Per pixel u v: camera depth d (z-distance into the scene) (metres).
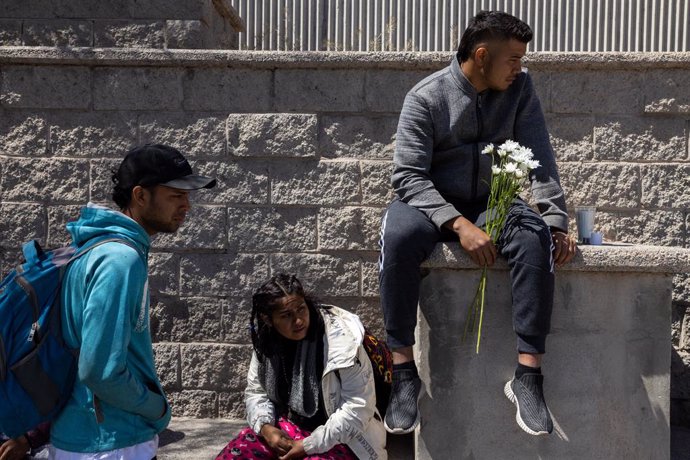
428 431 3.58
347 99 4.68
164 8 4.97
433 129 3.55
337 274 4.68
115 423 2.30
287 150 4.66
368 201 4.66
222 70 4.69
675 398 4.68
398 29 8.89
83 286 2.25
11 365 2.28
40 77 4.70
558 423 3.55
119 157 4.71
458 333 3.54
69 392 2.32
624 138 4.66
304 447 3.26
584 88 4.66
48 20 4.96
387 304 3.36
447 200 3.67
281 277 3.38
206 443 4.22
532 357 3.32
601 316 3.54
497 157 3.60
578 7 8.93
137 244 2.36
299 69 4.68
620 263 3.46
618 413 3.55
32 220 4.71
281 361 3.49
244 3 8.90
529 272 3.27
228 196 4.69
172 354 4.71
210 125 4.69
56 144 4.71
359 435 3.31
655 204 4.66
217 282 4.70
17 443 2.44
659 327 3.55
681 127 4.65
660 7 8.89
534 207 4.64
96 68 4.70
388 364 3.69
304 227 4.68
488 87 3.50
